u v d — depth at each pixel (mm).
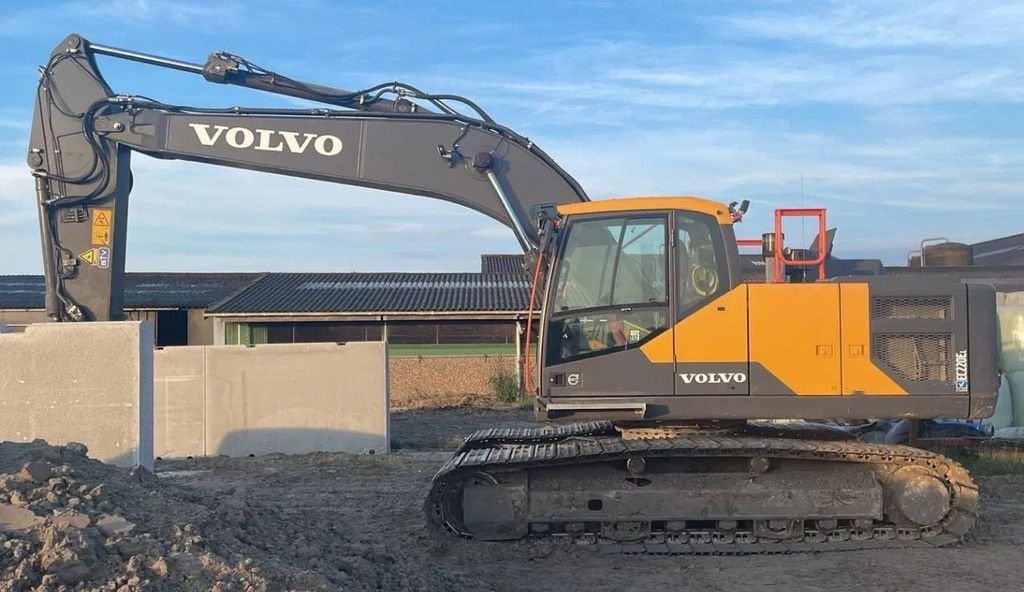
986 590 6762
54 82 9961
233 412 13789
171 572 4859
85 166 9930
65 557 4711
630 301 7938
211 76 9898
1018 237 19984
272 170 9906
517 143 9531
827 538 8070
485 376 23516
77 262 9969
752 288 7863
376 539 8289
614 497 8062
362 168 9711
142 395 9547
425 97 9867
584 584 7047
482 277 28594
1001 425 11984
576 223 8078
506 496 8039
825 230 8500
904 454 7840
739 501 8047
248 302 24062
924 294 7875
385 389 13883
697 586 6953
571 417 7957
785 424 8750
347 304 23719
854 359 7824
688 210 7973
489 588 6656
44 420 9500
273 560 5422
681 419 7945
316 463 12492
